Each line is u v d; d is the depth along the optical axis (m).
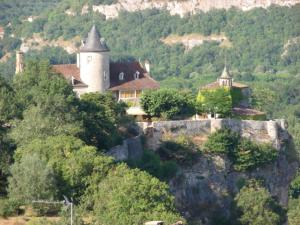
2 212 197.50
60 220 182.38
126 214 195.25
